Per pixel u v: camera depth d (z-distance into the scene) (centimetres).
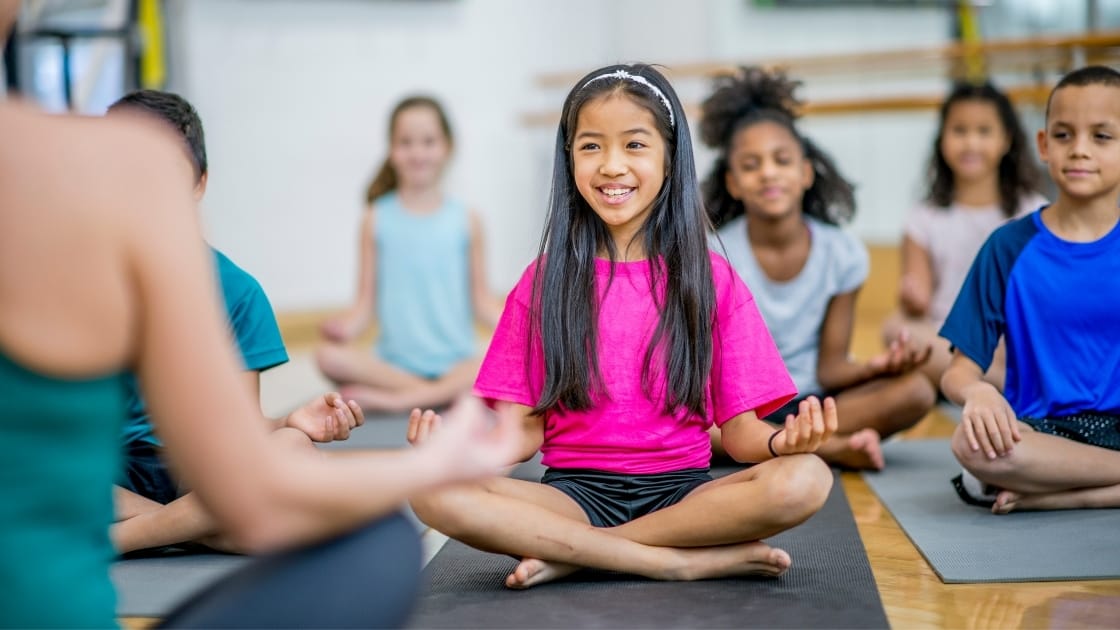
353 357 353
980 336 224
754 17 614
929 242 351
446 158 384
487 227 638
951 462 262
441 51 619
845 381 278
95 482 91
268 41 581
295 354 483
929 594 167
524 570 167
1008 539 194
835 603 160
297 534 91
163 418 88
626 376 184
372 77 605
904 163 571
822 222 301
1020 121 346
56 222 85
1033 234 226
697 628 150
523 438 188
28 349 85
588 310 185
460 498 165
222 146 576
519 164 642
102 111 480
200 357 87
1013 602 162
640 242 189
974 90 346
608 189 184
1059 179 221
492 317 378
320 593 97
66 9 486
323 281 604
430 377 375
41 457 88
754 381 186
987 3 550
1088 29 472
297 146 591
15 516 88
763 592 166
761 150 273
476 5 625
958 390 216
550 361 183
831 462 257
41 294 85
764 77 304
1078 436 218
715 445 258
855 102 538
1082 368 221
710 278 187
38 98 467
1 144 86
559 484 183
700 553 172
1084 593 166
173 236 87
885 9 600
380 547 101
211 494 89
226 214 580
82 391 88
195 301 87
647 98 186
